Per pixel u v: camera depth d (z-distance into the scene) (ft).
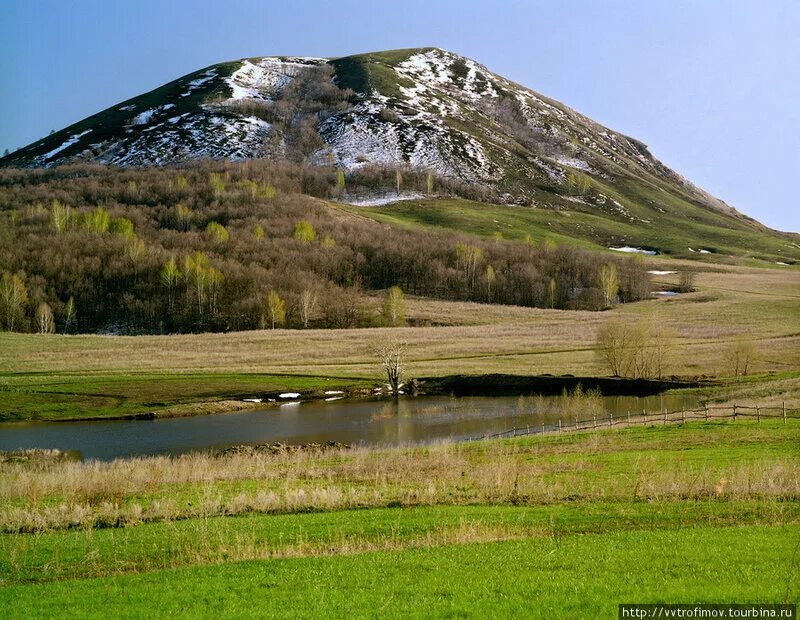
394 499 82.33
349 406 207.82
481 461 111.96
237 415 197.47
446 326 355.77
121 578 55.88
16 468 130.00
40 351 279.28
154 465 117.60
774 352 255.09
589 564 52.75
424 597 47.26
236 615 45.68
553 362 255.29
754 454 100.58
